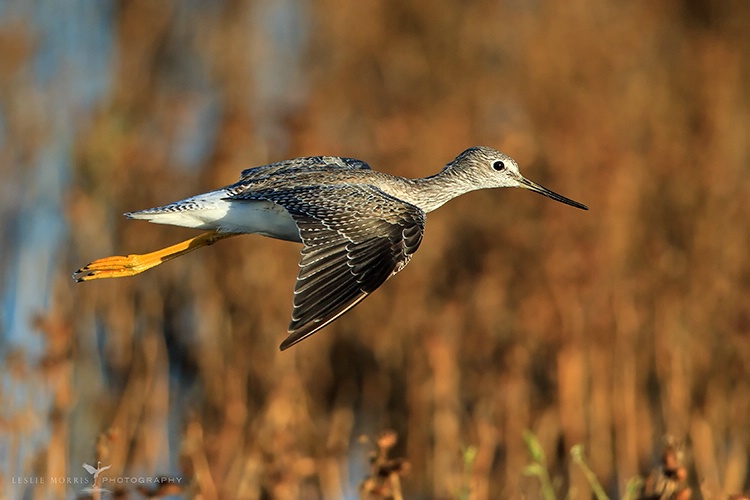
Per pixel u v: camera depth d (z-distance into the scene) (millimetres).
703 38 20188
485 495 13102
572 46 18922
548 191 12031
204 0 21141
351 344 16469
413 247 8969
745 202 16969
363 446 15742
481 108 18562
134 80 19891
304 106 17141
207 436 13945
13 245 17547
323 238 8773
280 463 11773
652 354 16078
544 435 14711
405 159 16469
